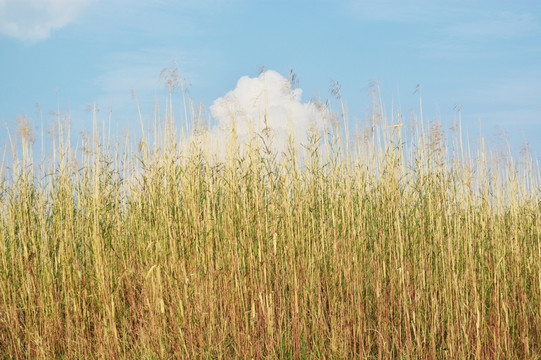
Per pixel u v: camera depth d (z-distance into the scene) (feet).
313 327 13.87
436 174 16.01
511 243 15.38
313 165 15.67
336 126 15.66
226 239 14.35
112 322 13.29
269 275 13.75
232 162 15.07
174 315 13.44
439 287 14.40
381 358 13.57
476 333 13.46
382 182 15.81
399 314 13.73
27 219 16.31
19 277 16.30
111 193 17.31
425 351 13.28
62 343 14.58
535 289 15.42
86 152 17.31
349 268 13.94
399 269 13.83
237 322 13.61
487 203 15.24
